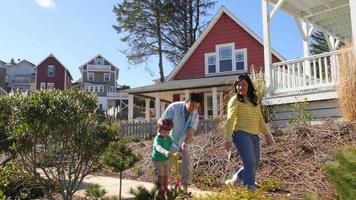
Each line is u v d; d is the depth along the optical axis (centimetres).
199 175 716
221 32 2405
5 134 496
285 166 643
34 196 598
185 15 3478
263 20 1194
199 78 2384
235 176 478
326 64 1021
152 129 1689
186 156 534
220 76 2297
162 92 2267
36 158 510
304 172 603
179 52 3516
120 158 539
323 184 540
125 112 5762
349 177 147
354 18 962
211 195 290
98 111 536
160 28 3441
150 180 794
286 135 749
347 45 813
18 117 470
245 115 479
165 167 520
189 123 538
